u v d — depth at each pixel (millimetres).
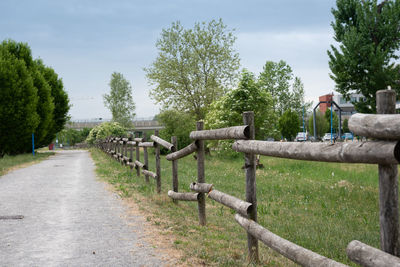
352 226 5863
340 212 6980
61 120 42219
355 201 8164
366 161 2107
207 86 29969
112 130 64125
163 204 7496
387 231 2076
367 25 26594
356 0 27344
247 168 3938
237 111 20031
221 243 4754
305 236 5191
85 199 7984
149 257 4004
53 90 40562
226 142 20859
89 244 4531
